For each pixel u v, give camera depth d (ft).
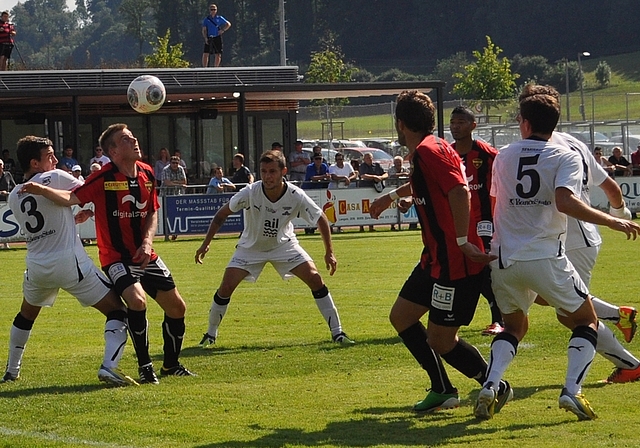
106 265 37.04
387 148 196.95
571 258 34.81
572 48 436.76
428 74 408.05
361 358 41.73
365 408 32.30
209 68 140.67
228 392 35.12
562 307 29.50
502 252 29.43
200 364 41.04
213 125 150.20
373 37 452.76
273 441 28.14
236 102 149.48
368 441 27.96
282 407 32.63
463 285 29.86
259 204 45.11
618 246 94.38
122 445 27.94
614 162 136.05
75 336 50.55
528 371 37.52
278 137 153.17
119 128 36.35
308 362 40.93
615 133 200.03
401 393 34.58
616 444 26.71
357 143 192.54
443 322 30.22
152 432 29.40
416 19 451.94
